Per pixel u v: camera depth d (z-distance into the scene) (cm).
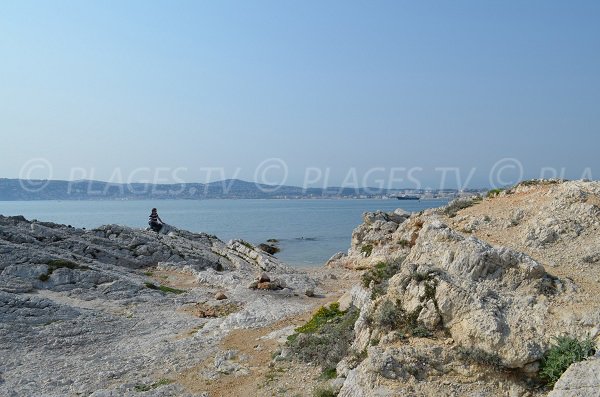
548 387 1078
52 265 3144
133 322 2536
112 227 4681
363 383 1162
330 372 1480
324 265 5066
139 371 1778
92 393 1567
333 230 10225
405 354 1169
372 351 1195
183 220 13125
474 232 2150
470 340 1167
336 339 1650
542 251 1781
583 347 1072
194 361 1825
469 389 1109
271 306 2617
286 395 1405
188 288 3438
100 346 2167
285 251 6944
